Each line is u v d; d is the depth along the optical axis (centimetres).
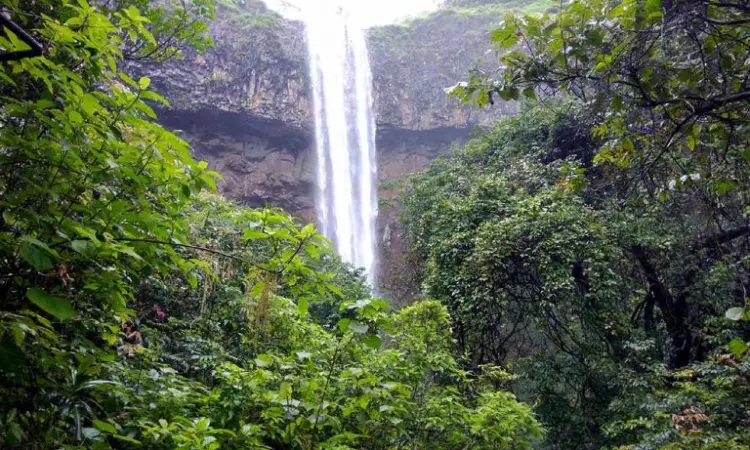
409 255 1574
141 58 461
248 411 387
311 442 362
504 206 1162
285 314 558
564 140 1275
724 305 966
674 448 687
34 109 221
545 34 348
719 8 346
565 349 1109
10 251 217
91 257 229
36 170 226
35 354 247
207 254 553
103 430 271
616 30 342
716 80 357
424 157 3112
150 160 252
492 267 1033
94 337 344
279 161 2856
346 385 416
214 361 561
